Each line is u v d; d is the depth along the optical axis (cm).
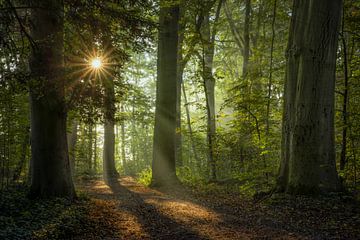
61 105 844
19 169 1530
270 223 640
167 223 693
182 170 1720
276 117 1444
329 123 822
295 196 791
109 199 1073
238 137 1410
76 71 747
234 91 1423
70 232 586
